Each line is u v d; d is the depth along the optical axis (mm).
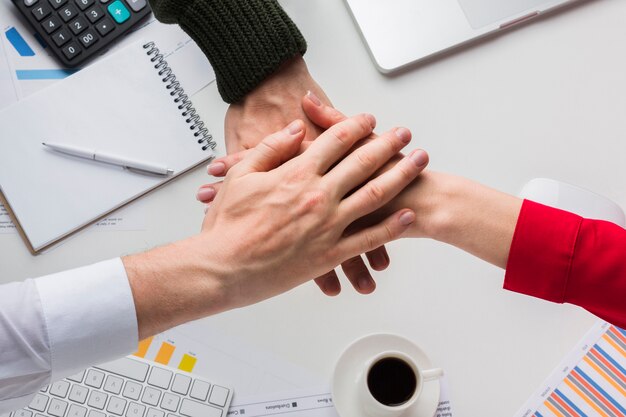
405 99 935
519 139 925
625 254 695
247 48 797
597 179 916
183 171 908
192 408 850
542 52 948
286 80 835
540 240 710
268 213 674
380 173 747
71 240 896
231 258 664
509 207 725
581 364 862
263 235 669
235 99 839
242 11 786
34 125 908
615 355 861
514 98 936
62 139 906
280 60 810
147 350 865
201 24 792
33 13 921
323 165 693
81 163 904
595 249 701
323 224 678
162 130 915
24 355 627
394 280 884
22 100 914
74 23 928
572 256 706
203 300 661
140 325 657
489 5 934
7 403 675
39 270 890
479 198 731
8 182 895
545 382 859
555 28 954
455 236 737
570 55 947
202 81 936
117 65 932
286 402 857
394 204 740
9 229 899
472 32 933
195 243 671
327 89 938
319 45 950
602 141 924
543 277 723
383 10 938
